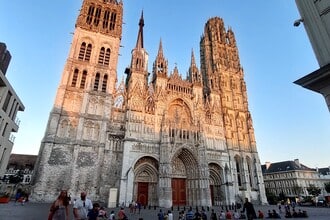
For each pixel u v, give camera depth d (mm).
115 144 57375
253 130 80375
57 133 52344
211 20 102188
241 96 87562
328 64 9930
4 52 47844
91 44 66562
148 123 62250
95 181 50812
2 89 42844
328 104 10625
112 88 62812
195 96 74938
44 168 47781
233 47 99562
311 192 99562
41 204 40469
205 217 27938
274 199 84125
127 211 41062
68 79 58781
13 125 49000
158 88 69312
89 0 73125
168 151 58250
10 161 90250
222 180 66438
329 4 11055
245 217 31875
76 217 12852
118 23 73500
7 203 38656
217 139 71812
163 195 52906
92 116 57188
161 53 76375
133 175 53438
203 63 97250
